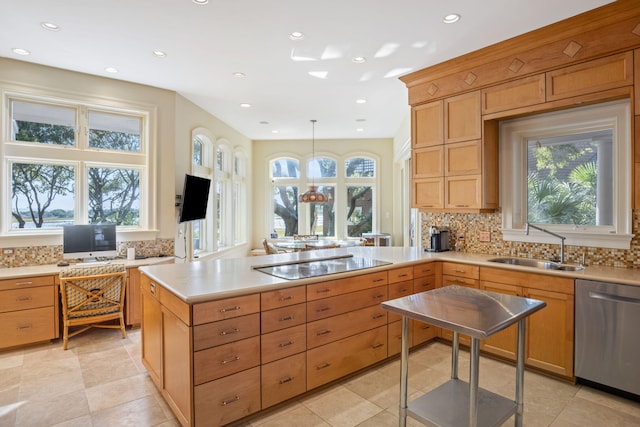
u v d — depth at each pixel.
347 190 8.15
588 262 3.12
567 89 2.91
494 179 3.62
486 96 3.43
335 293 2.62
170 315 2.19
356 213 8.16
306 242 6.71
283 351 2.32
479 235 3.87
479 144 3.47
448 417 1.92
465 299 2.10
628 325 2.39
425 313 1.82
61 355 3.21
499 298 2.12
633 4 2.51
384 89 4.57
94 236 3.96
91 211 4.21
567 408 2.38
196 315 1.94
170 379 2.23
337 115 5.93
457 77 3.63
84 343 3.50
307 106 5.38
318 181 8.09
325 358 2.56
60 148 3.96
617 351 2.45
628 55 2.61
